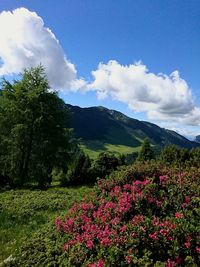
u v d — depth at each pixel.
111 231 11.62
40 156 47.50
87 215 14.05
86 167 49.53
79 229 13.30
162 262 9.58
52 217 20.12
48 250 12.72
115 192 14.62
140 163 18.23
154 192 13.88
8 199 25.92
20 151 47.56
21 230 18.19
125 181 15.85
